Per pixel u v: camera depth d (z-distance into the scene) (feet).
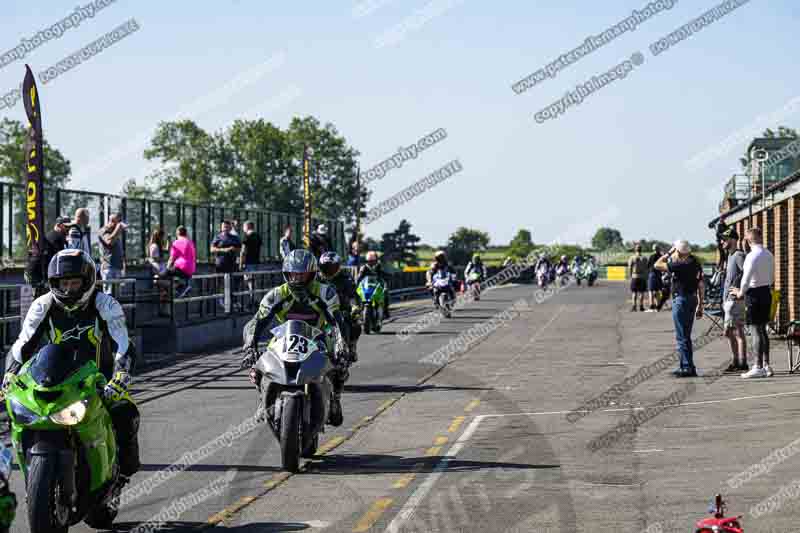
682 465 33.53
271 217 147.84
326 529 26.00
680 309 58.13
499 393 52.70
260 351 34.83
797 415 42.83
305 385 33.14
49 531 22.54
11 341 59.00
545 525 25.94
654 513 27.17
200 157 344.69
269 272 105.70
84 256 25.07
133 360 25.41
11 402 23.22
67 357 23.76
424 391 53.67
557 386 55.57
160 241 88.07
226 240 98.84
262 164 347.15
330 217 358.64
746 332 82.74
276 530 25.99
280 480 31.94
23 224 77.61
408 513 27.40
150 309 83.20
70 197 85.97
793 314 81.66
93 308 25.64
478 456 35.32
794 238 81.41
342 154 362.12
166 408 48.70
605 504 28.19
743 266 57.26
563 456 35.19
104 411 24.50
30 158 53.06
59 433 23.29
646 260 134.41
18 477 33.47
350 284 48.29
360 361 70.54
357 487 30.71
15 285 52.65
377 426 42.09
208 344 86.84
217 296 91.61
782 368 59.93
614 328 102.83
